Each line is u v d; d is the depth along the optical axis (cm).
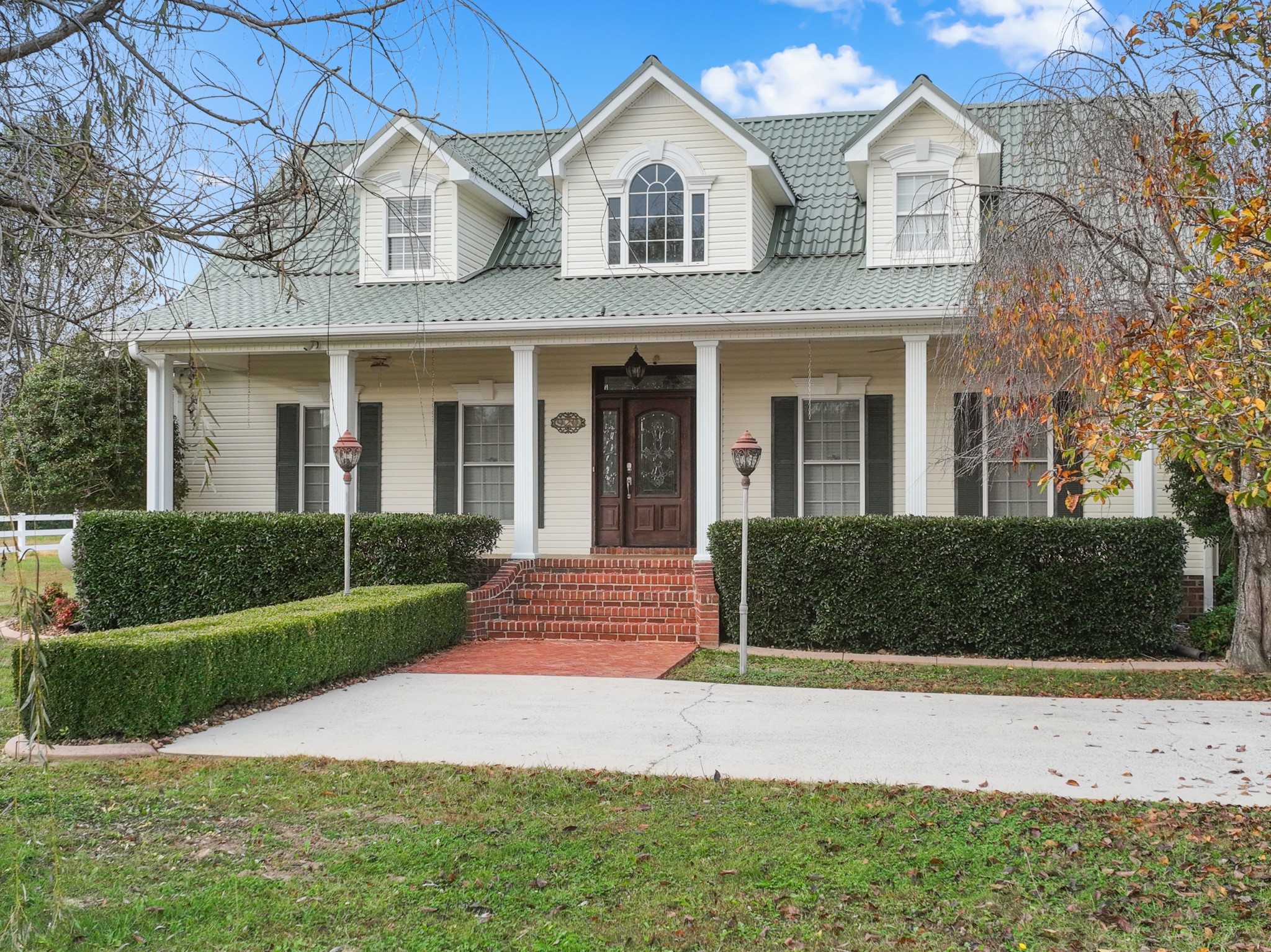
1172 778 711
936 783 700
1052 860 560
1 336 382
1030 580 1228
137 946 462
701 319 1387
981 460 1171
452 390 1723
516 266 1756
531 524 1477
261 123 455
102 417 1998
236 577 1397
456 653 1248
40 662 448
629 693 1004
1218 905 504
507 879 538
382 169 1711
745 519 1134
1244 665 1135
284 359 1777
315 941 470
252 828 614
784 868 551
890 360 1578
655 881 535
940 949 462
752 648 1298
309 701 970
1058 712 926
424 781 702
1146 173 900
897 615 1256
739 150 1605
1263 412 634
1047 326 956
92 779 711
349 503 1277
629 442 1689
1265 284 692
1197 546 1448
